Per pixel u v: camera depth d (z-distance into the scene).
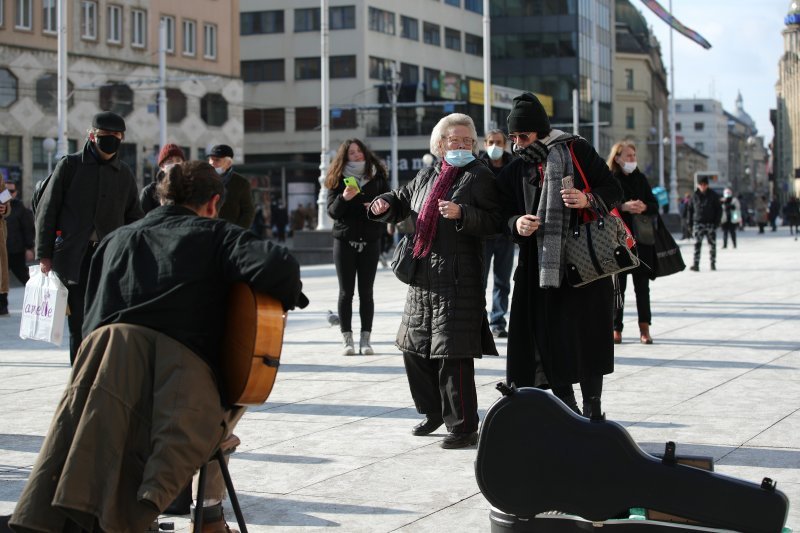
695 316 14.26
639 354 10.77
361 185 10.92
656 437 6.99
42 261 8.22
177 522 5.51
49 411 8.32
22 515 4.01
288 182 67.75
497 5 84.31
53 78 54.53
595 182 6.48
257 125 75.31
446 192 6.89
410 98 72.56
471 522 5.37
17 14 52.97
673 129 66.25
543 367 6.53
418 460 6.64
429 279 6.92
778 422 7.43
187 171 4.57
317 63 73.62
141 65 58.50
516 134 6.55
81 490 3.98
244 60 75.56
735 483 4.22
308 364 10.55
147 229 4.43
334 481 6.17
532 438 4.48
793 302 15.99
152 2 59.12
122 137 8.38
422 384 7.23
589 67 87.19
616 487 4.34
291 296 4.26
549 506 4.45
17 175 52.88
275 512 5.59
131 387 4.15
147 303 4.26
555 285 6.28
